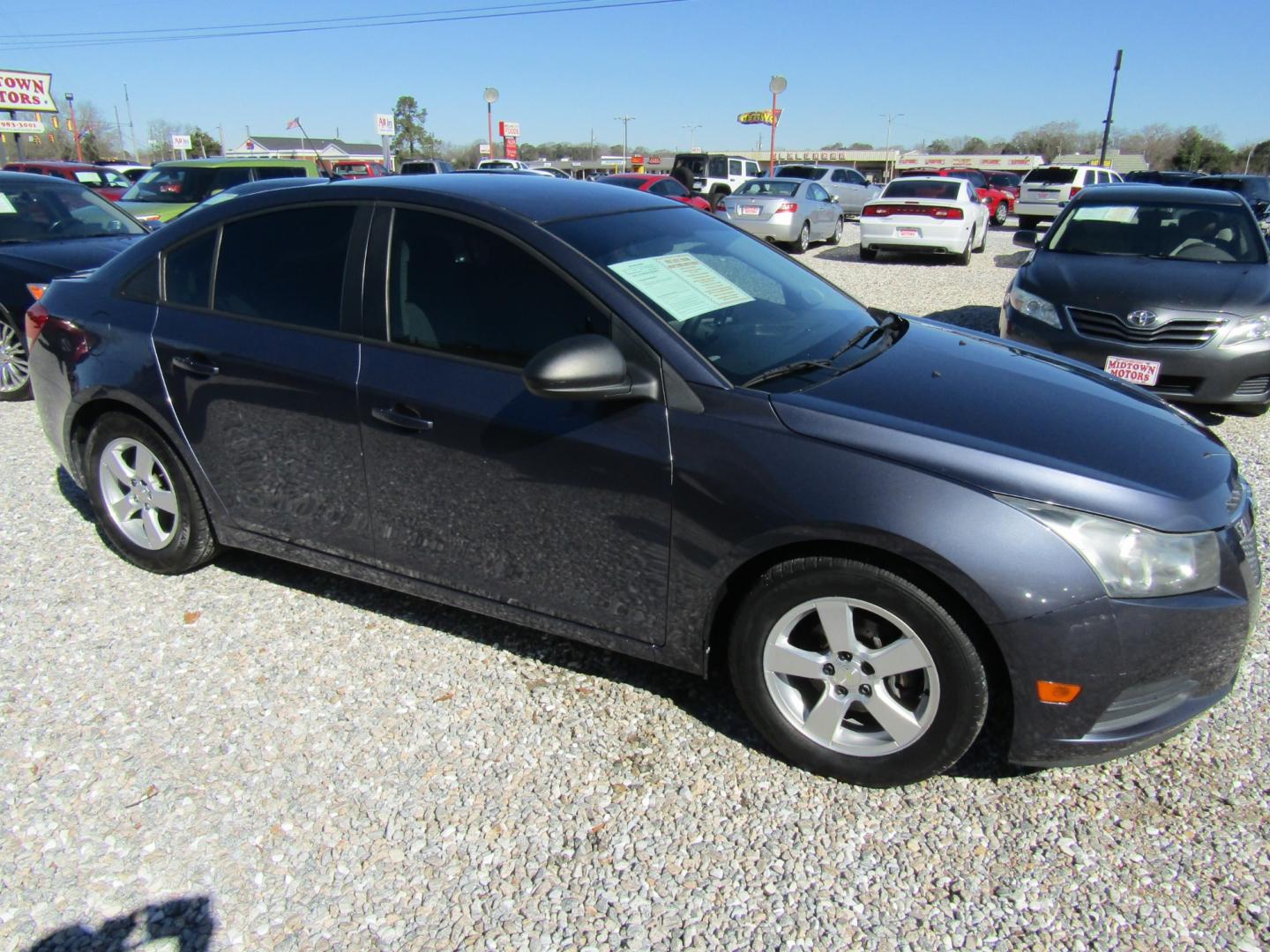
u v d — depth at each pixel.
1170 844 2.39
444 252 2.96
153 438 3.55
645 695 3.00
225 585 3.69
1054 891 2.24
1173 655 2.30
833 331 3.13
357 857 2.33
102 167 21.67
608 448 2.62
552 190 3.30
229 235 3.39
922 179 15.80
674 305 2.76
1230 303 5.75
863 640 2.50
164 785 2.57
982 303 10.68
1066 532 2.24
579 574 2.79
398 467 3.00
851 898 2.22
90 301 3.68
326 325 3.13
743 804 2.53
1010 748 2.40
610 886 2.25
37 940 2.09
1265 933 2.12
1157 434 2.64
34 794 2.54
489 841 2.38
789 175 24.98
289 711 2.90
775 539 2.43
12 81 35.66
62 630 3.36
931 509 2.27
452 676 3.09
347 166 34.28
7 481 4.85
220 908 2.17
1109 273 6.30
